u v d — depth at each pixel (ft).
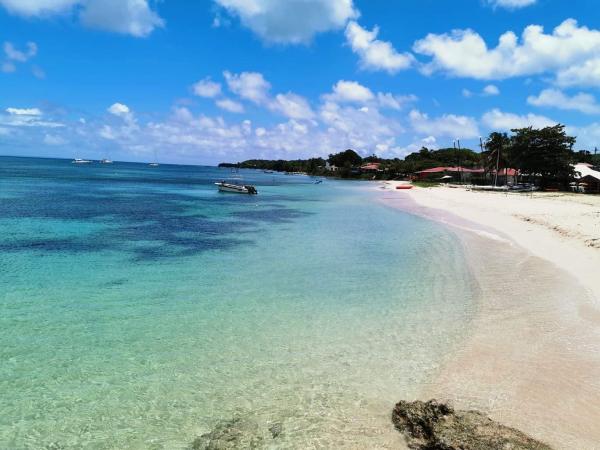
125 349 29.35
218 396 23.72
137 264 53.78
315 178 448.65
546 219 87.15
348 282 46.91
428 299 40.78
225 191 193.88
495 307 37.81
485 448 17.56
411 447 19.03
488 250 63.10
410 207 136.05
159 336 31.65
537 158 209.15
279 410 22.35
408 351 29.27
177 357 28.32
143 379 25.44
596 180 207.62
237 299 40.68
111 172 416.26
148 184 246.68
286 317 35.99
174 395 23.80
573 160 220.23
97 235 73.10
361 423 21.07
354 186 289.53
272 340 31.22
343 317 36.06
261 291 43.32
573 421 20.61
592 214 95.96
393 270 52.29
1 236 69.00
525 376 25.09
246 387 24.66
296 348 29.89
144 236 73.61
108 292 41.93
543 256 56.24
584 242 62.54
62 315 35.35
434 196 181.37
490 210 118.21
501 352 28.53
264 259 58.08
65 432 20.56
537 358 27.35
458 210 123.24
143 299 40.06
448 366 26.86
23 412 22.06
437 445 18.48
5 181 210.79
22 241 65.62
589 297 38.81
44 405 22.68
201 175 456.45
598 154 334.44
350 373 26.27
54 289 42.34
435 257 59.52
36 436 20.22
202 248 64.85
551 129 212.43
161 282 45.93
